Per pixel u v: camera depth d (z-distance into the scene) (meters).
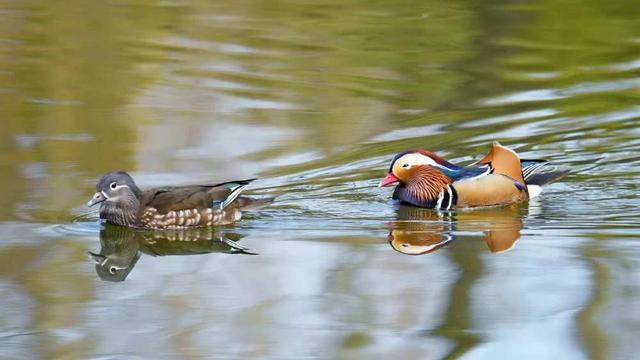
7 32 26.27
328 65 23.44
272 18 27.70
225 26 26.89
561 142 18.73
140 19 27.55
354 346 11.58
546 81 22.09
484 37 25.62
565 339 11.65
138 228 15.56
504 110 20.34
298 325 12.12
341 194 16.66
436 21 26.98
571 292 12.88
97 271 13.98
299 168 17.47
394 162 16.47
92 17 27.86
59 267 14.10
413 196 16.30
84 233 15.30
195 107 20.42
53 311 12.64
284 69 23.08
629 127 19.38
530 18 26.94
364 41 25.36
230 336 11.87
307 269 13.88
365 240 14.97
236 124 19.42
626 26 26.14
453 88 21.72
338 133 19.06
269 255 14.45
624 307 12.41
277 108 20.34
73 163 17.53
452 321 12.20
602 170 17.56
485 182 16.30
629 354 11.27
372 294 12.98
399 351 11.43
